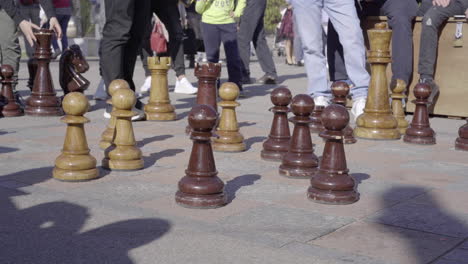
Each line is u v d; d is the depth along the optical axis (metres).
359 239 2.53
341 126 3.09
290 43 15.72
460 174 3.77
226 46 7.84
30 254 2.32
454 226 2.71
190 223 2.73
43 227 2.64
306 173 3.62
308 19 5.55
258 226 2.70
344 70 6.21
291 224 2.73
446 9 5.85
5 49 6.32
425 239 2.53
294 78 11.33
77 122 3.46
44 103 6.05
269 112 6.55
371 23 6.36
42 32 6.00
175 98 7.81
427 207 3.02
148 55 8.37
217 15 7.85
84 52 19.02
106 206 2.98
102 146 4.38
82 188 3.32
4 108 6.03
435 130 5.52
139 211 2.90
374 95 5.01
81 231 2.59
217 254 2.34
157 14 6.54
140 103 5.79
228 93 4.40
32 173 3.64
